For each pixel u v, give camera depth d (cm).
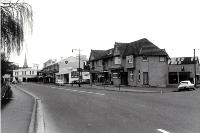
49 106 1964
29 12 1469
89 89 4462
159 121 1205
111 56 6078
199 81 8006
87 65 8756
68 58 9369
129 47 5731
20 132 909
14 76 13775
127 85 5519
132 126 1096
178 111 1552
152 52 5272
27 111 1538
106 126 1110
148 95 2941
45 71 11275
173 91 3872
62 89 4644
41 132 998
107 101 2256
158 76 5266
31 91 4178
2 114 1395
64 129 1059
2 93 2103
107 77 6481
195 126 1073
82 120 1284
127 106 1853
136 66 5331
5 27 1398
